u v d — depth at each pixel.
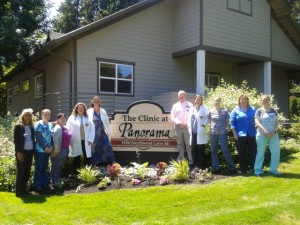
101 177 7.81
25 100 19.72
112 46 13.87
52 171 7.59
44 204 6.34
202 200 6.27
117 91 13.98
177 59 15.62
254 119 8.06
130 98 14.27
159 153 9.45
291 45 19.17
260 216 5.50
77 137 8.15
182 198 6.37
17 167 7.00
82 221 5.52
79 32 12.52
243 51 15.70
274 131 7.83
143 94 14.63
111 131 9.43
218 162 8.31
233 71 18.28
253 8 16.20
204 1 14.36
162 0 14.77
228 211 5.80
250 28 16.02
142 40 14.65
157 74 15.03
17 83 21.58
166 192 6.70
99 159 8.73
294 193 6.50
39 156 7.29
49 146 7.33
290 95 22.31
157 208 5.96
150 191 6.77
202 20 14.23
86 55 13.26
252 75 17.83
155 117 9.51
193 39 14.48
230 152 8.92
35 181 7.32
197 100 8.59
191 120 8.64
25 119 7.09
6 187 7.46
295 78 21.19
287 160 9.59
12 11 16.30
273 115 7.83
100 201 6.34
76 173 8.28
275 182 7.21
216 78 17.64
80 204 6.25
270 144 7.95
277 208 5.79
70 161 8.52
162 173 7.66
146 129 9.49
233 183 7.19
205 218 5.49
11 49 15.75
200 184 7.21
